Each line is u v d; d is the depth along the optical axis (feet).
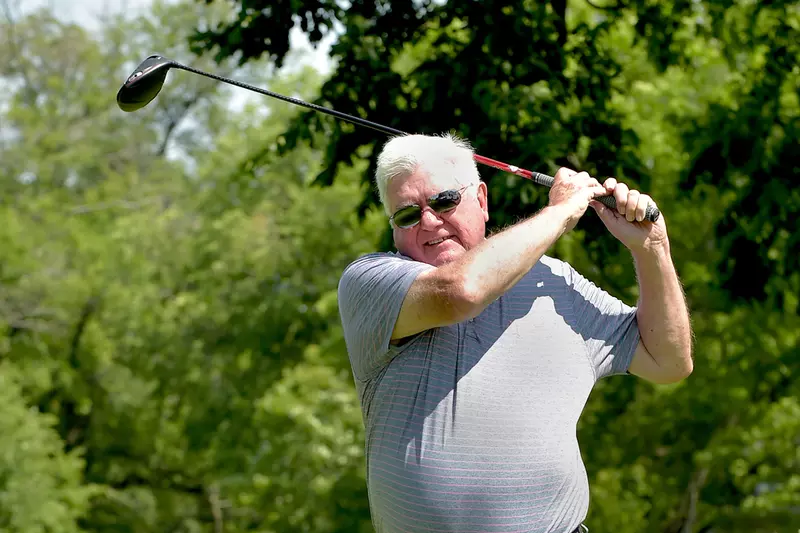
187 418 69.31
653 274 10.12
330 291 62.80
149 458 77.20
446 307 8.96
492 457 9.19
